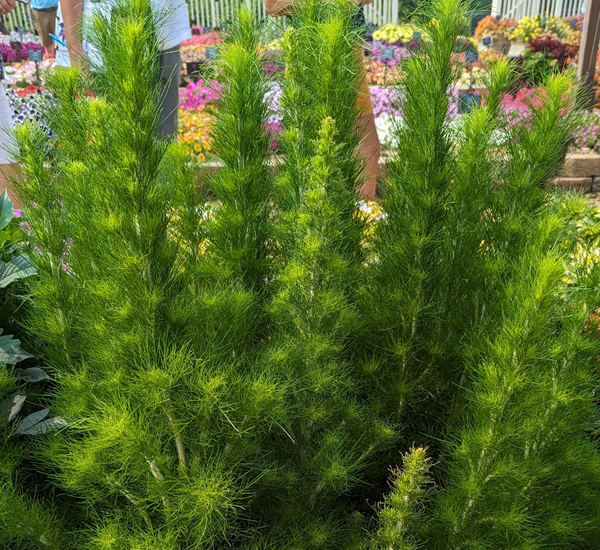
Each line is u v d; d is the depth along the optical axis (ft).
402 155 4.27
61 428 3.46
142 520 3.21
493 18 35.09
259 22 4.17
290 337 3.50
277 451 3.68
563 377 3.37
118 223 2.71
